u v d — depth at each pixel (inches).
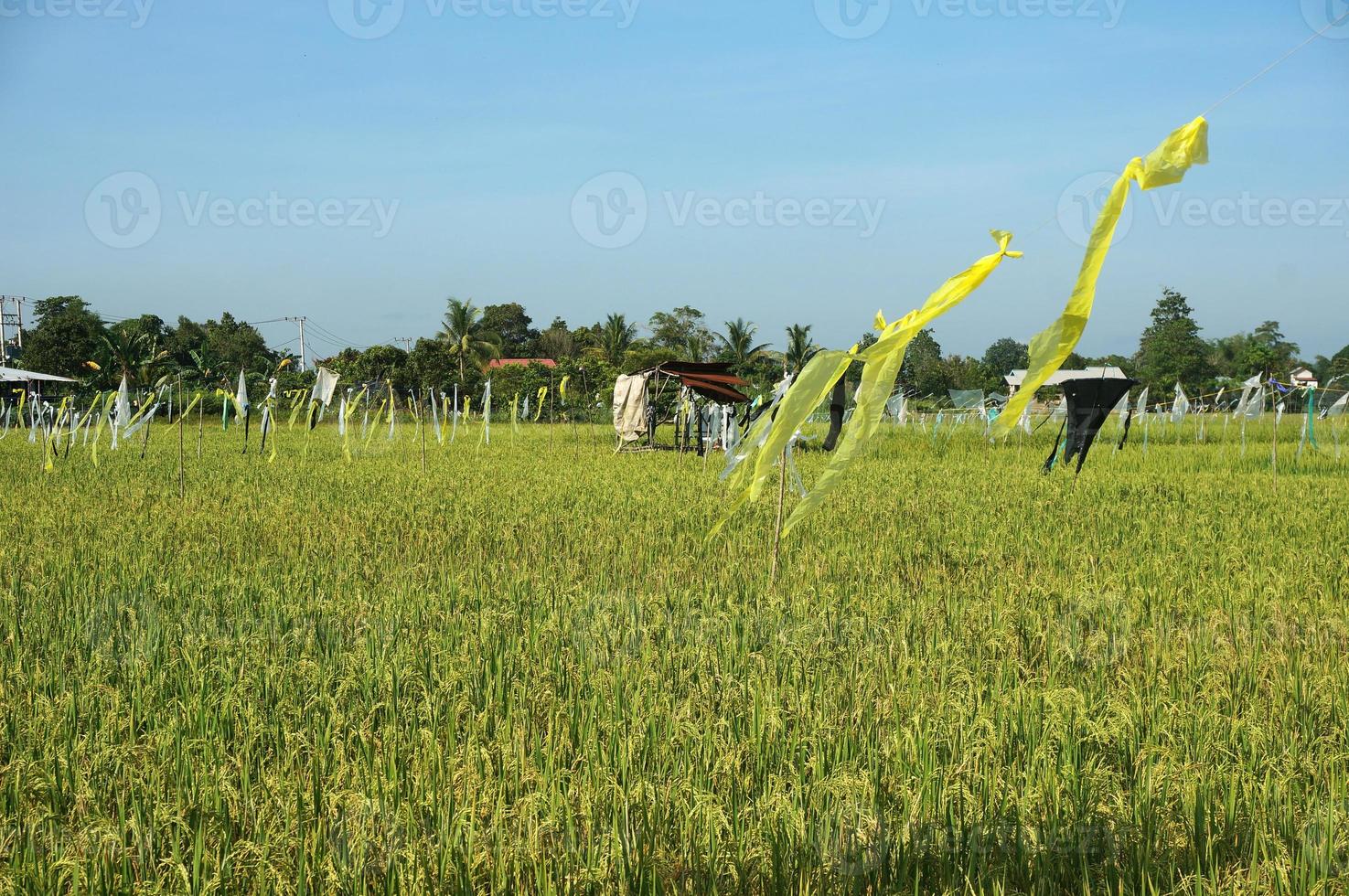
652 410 1074.7
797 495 530.9
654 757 170.1
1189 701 195.9
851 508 485.1
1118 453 876.0
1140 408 851.4
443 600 276.7
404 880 133.0
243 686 193.3
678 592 291.0
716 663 213.5
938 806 150.2
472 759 160.6
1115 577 308.5
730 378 874.8
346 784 158.9
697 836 141.9
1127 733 174.1
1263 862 137.9
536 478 661.3
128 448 989.8
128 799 156.5
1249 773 159.6
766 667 212.4
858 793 151.1
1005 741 172.4
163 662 213.9
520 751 166.2
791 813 145.8
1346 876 131.9
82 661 216.7
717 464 808.9
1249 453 860.6
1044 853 139.5
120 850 140.8
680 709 183.9
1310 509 471.2
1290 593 290.4
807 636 234.5
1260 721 184.7
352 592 291.9
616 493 557.3
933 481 621.6
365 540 394.6
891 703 191.5
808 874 136.3
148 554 347.9
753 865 138.4
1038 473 687.7
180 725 178.1
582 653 222.4
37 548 363.6
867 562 346.9
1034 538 396.2
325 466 772.0
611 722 180.2
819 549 374.6
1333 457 809.5
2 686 198.2
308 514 467.5
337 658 218.2
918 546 377.1
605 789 152.9
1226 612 269.7
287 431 1339.8
